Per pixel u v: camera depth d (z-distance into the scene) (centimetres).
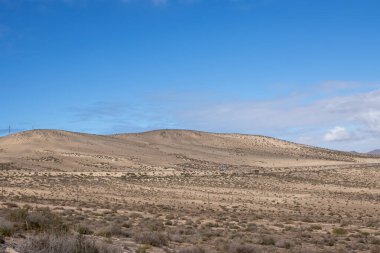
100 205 6281
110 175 13125
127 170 16150
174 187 10800
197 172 15338
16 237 1866
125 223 3756
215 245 2662
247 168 18812
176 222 4456
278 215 6228
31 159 16688
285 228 4403
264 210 7006
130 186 10556
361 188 12381
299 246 3009
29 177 11406
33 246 1379
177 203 7656
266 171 16212
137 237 2522
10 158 16475
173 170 16700
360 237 3891
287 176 14512
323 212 6994
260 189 11206
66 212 4719
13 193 7600
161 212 5803
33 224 2242
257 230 4128
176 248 2408
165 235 2855
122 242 2323
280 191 10950
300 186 12344
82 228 2547
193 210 6481
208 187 11094
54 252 1366
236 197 9206
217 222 4762
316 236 3781
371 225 5081
